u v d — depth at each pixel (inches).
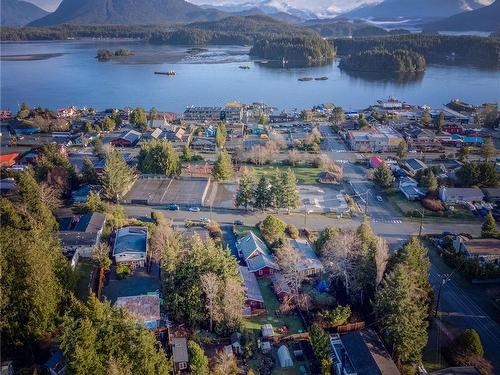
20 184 2851.9
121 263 2549.2
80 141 5270.7
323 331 1966.0
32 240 1941.4
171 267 2140.7
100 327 1581.0
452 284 2546.8
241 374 1865.2
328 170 4318.4
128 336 1610.5
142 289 2359.7
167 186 3789.4
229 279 2119.8
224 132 5452.8
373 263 2305.6
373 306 2095.2
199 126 6067.9
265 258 2628.0
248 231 3051.2
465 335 1931.6
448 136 5536.4
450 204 3565.5
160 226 2822.3
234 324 2054.6
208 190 3799.2
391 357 1881.2
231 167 4131.4
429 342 2079.2
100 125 5900.6
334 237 2581.2
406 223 3307.1
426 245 2979.8
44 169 3678.6
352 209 3526.1
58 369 1660.9
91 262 2549.2
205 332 2058.3
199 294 2075.5
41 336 1801.2
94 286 2332.7
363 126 5782.5
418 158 4798.2
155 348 1760.6
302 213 3457.2
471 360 1895.9
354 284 2301.9
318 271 2559.1
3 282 1760.6
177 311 2069.4
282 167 4510.3
